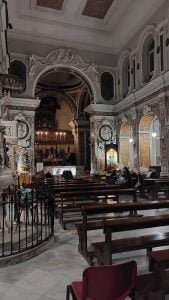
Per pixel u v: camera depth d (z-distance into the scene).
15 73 18.94
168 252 2.99
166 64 14.66
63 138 29.75
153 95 15.84
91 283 2.27
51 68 19.72
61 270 4.24
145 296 2.79
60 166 24.86
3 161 7.20
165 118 14.60
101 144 20.09
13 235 5.32
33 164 18.41
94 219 7.20
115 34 20.02
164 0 15.02
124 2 16.92
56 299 3.36
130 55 18.92
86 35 20.05
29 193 6.40
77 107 27.73
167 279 3.24
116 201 9.31
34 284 3.77
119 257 4.80
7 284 3.77
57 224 7.43
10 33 18.91
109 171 17.97
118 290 2.36
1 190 5.88
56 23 18.91
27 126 18.52
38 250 4.93
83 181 13.27
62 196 7.49
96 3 17.34
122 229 3.96
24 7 17.39
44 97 29.27
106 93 20.69
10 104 18.23
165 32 14.87
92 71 20.39
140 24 17.66
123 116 19.33
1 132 7.16
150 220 4.12
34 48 19.58
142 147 17.47
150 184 11.97
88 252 4.66
